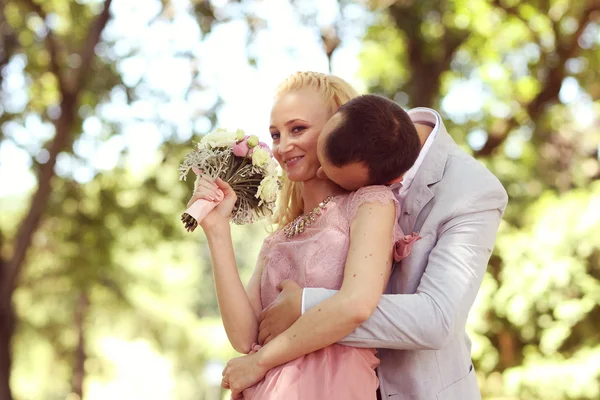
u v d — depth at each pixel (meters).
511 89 9.85
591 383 6.46
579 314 6.53
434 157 2.15
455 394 2.09
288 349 1.88
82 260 11.49
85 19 11.14
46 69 10.73
